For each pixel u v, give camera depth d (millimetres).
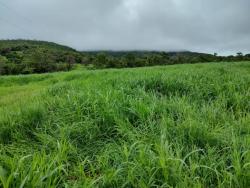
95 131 4570
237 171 2961
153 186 3002
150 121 4535
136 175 3100
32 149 4180
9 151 3992
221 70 13406
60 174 3201
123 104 5363
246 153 3354
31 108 5582
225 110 5516
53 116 5285
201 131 4020
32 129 4891
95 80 10906
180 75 9156
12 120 5168
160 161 3047
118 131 4484
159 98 6480
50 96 7621
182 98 6152
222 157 3406
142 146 3527
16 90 16641
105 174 3100
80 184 3076
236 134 3988
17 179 2848
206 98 6742
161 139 3564
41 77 24766
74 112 5227
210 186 3023
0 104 9469
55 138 4391
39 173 2896
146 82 7809
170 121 4426
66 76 20875
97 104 5406
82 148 4277
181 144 3773
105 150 3877
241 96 6250
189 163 3432
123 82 8133
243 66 22016
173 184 2961
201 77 8984
